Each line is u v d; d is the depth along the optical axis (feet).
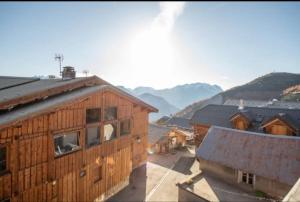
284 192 51.03
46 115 41.37
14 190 36.32
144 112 82.23
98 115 55.98
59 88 52.54
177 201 57.82
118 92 61.00
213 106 116.78
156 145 104.42
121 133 67.56
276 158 55.83
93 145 53.72
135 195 61.00
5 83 65.87
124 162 66.44
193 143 126.52
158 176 75.15
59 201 44.39
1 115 38.17
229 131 71.20
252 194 54.75
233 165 59.72
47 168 41.88
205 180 63.00
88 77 61.46
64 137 48.37
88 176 51.75
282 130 76.13
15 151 36.45
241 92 304.50
